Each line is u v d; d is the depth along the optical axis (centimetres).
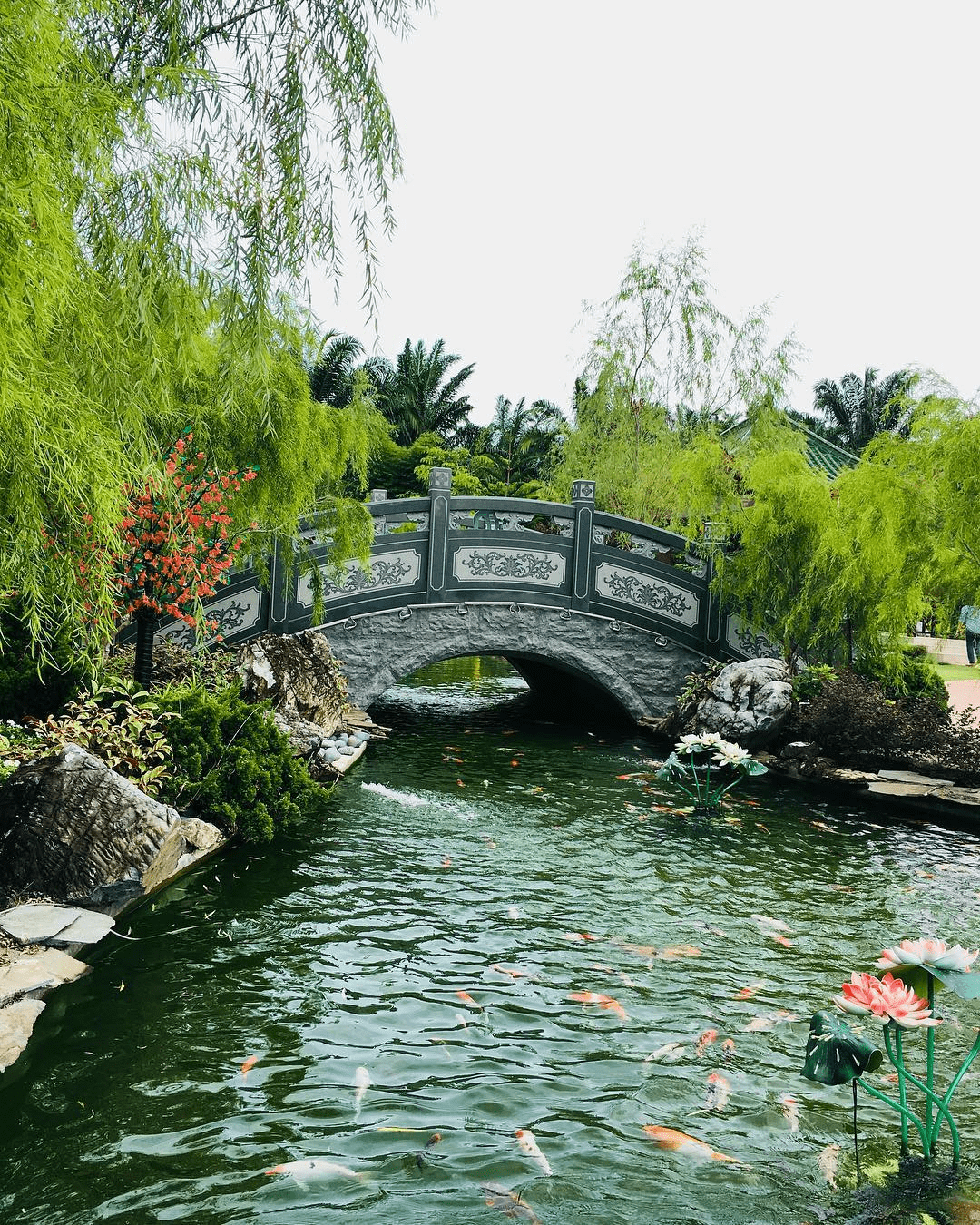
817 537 1125
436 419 4066
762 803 860
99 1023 396
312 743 882
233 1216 277
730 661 1271
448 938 509
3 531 355
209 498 780
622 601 1232
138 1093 343
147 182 413
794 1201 293
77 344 388
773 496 1159
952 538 889
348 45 504
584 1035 404
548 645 1207
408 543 1145
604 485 1939
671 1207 288
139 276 418
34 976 414
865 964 496
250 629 1056
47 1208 277
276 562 1057
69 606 407
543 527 1861
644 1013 429
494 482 3522
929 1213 288
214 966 458
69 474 347
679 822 779
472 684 1756
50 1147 307
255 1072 362
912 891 621
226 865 611
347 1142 318
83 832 507
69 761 527
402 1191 291
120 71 436
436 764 969
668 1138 326
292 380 817
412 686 1698
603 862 662
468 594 1170
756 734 1029
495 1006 429
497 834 719
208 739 683
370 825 725
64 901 495
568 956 492
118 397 406
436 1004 428
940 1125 328
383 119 505
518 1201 289
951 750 911
